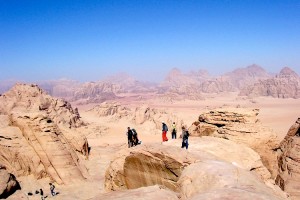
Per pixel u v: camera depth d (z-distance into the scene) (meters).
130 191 13.12
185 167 18.83
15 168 39.72
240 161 25.66
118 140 76.06
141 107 103.81
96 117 114.62
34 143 41.50
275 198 10.68
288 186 28.38
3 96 86.00
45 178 40.00
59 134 45.56
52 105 88.12
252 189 12.30
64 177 39.41
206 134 36.91
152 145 23.28
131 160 23.78
